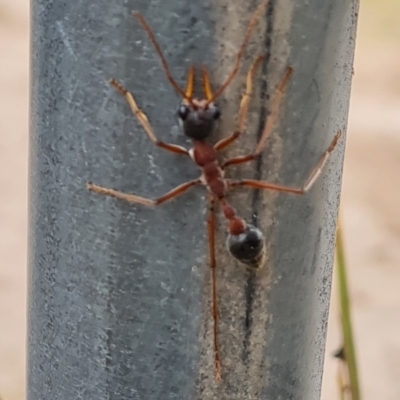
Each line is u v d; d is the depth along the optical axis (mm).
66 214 173
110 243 171
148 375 172
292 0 167
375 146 778
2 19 1043
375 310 518
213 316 171
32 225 179
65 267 174
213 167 170
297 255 174
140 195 169
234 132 170
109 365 173
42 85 173
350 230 623
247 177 171
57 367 177
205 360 172
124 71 167
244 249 169
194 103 169
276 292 173
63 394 177
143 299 171
